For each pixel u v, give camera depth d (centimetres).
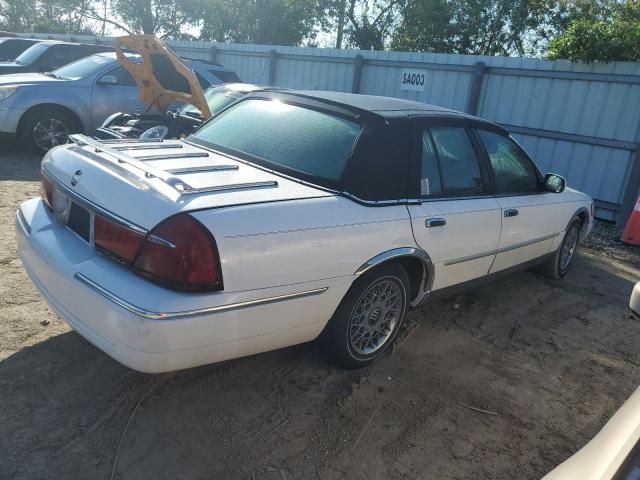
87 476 259
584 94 900
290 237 291
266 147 370
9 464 260
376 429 314
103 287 267
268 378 349
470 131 432
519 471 296
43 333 368
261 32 2992
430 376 375
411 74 1123
